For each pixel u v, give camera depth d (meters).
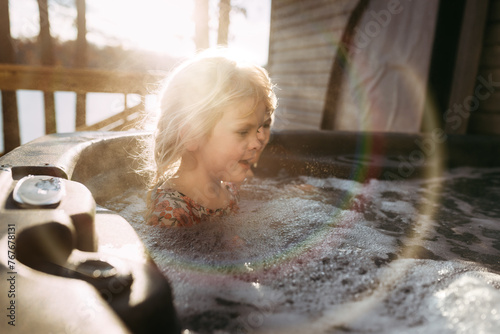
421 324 0.53
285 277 0.68
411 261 0.81
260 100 1.03
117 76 3.00
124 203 1.25
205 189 1.10
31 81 2.78
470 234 1.17
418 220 1.31
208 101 0.99
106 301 0.47
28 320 0.40
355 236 1.04
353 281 0.67
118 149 1.37
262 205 1.34
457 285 0.64
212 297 0.59
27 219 0.56
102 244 0.66
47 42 4.12
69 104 17.08
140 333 0.47
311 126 5.88
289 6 6.45
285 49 6.62
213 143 1.03
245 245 0.88
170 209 1.01
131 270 0.55
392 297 0.61
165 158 1.10
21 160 0.92
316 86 5.76
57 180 0.74
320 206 1.39
